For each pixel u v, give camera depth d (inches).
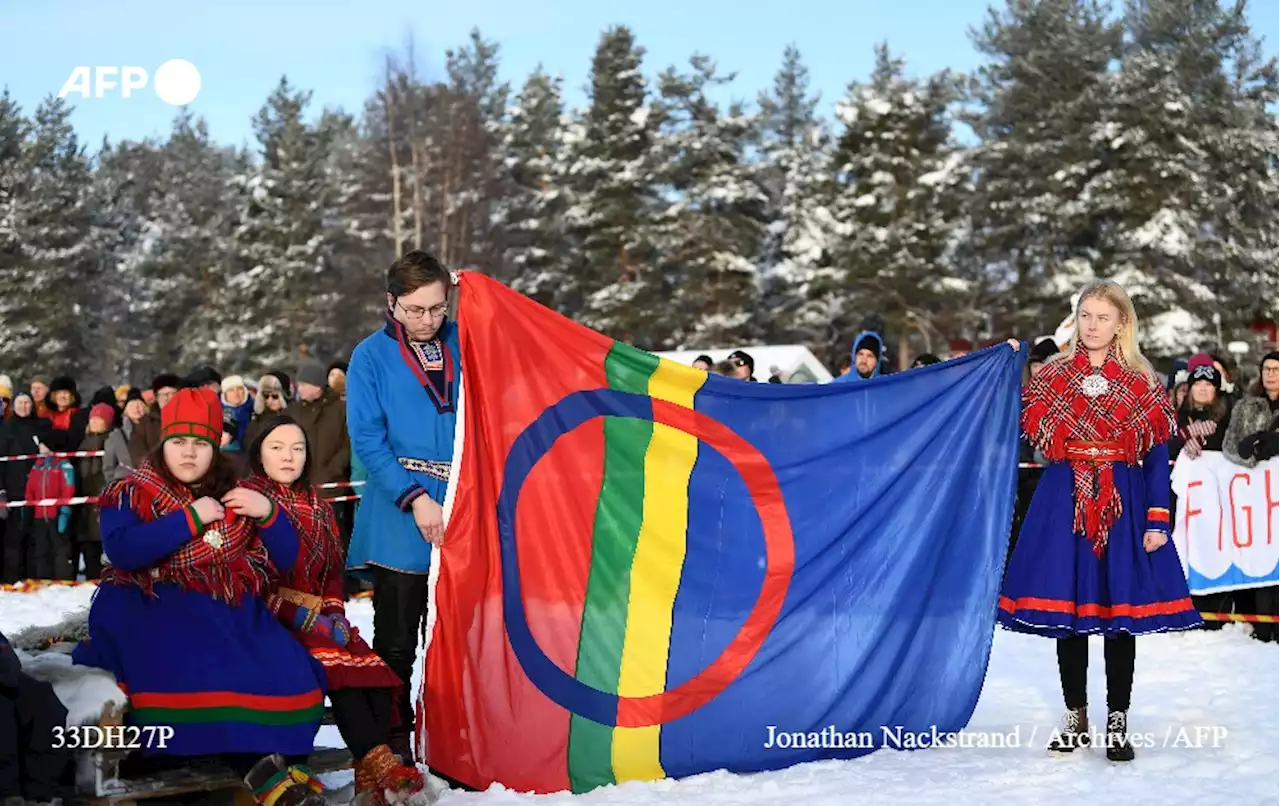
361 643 200.2
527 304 220.8
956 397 239.5
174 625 184.7
